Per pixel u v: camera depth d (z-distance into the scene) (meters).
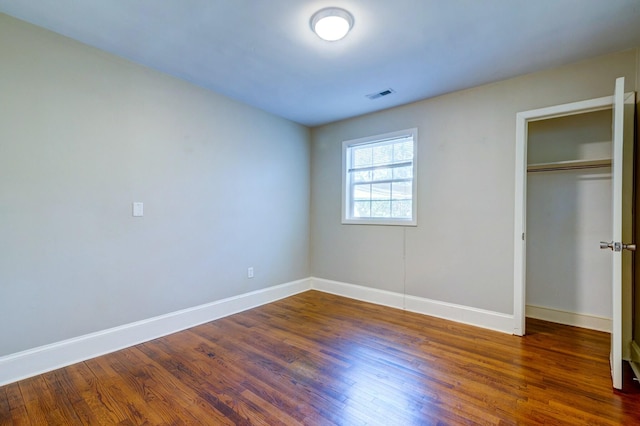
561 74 2.63
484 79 2.89
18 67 2.05
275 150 3.97
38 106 2.13
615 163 1.94
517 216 2.83
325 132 4.36
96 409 1.75
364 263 3.94
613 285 1.94
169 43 2.34
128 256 2.59
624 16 1.95
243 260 3.56
